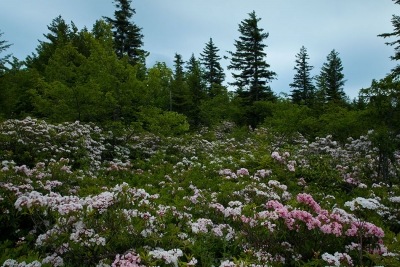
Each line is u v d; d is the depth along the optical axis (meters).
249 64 30.95
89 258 3.23
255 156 10.31
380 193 6.99
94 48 11.36
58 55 16.11
